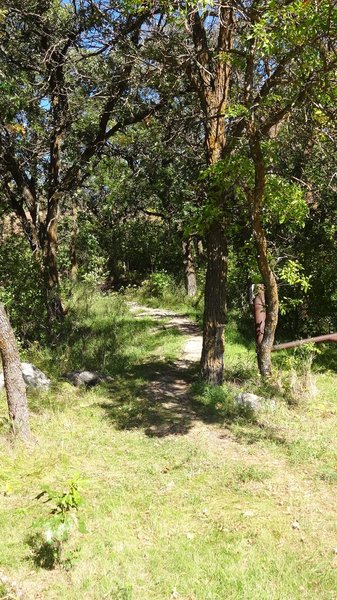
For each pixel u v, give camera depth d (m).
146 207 18.67
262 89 7.86
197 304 18.28
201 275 21.92
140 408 8.36
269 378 9.23
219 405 8.46
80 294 18.02
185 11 7.34
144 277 25.59
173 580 4.32
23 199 13.62
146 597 4.13
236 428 7.53
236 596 4.13
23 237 13.91
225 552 4.71
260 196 8.06
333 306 12.59
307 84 7.12
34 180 13.88
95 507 5.44
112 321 14.72
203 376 9.34
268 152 7.90
